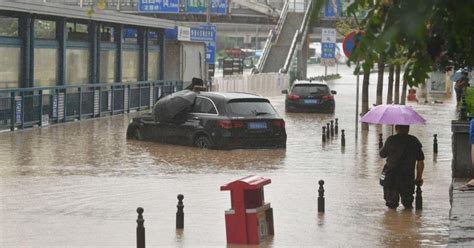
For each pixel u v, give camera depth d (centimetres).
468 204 2181
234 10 13750
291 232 2402
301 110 7731
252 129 4525
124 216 2612
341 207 2830
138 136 4972
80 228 2419
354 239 2311
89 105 6638
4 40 5456
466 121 3200
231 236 2238
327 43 10375
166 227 2458
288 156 4325
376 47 831
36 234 2328
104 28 7425
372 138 5356
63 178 3406
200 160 4084
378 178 3544
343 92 11988
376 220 2600
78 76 6581
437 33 897
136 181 3359
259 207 2261
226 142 4484
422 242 2272
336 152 4531
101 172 3612
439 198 3039
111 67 7231
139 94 7638
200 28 9219
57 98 6081
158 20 8038
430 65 912
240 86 10950
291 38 14038
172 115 4700
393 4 845
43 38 5994
